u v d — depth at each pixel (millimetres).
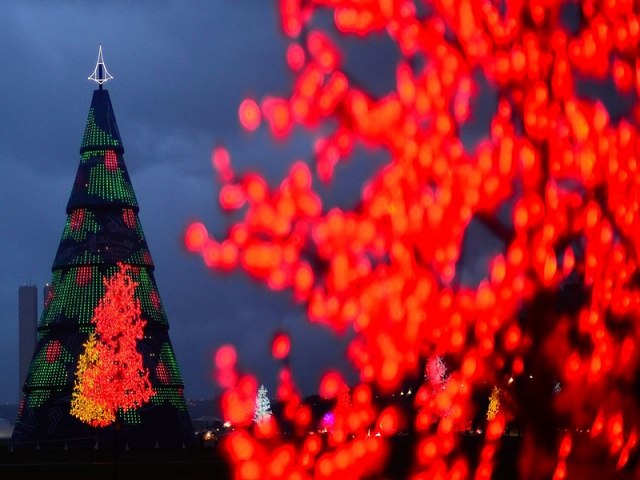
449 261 8789
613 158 9469
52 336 100438
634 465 12070
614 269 9609
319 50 8555
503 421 9984
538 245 9133
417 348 8938
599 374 9828
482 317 9016
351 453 9500
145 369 96875
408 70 8734
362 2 8664
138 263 102000
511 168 8977
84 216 103375
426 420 9594
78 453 81500
